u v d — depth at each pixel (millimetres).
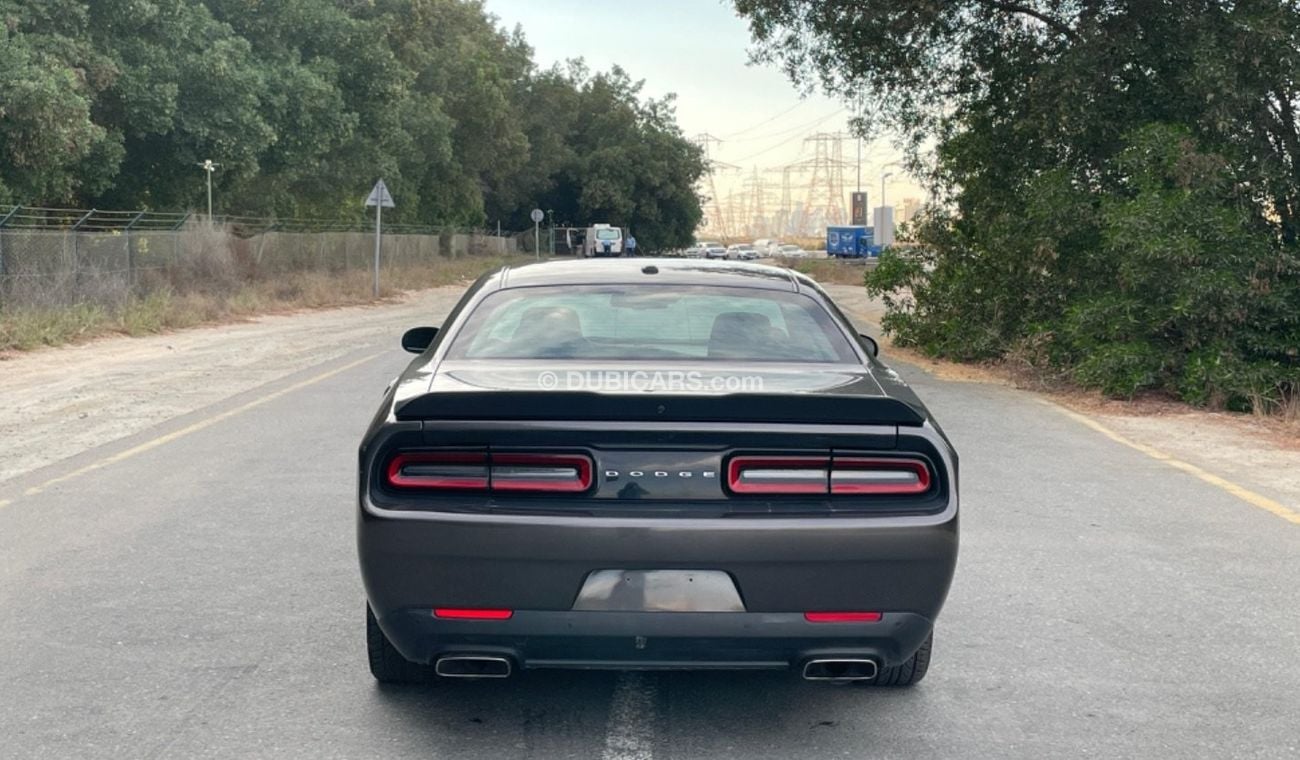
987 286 16562
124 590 5691
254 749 3916
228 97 27547
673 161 85125
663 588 3715
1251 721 4246
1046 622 5367
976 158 16672
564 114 79688
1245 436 10867
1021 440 10258
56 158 21141
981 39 16266
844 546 3717
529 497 3766
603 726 4156
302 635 5074
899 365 16406
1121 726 4191
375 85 36781
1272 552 6637
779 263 71688
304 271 31891
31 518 7109
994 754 3943
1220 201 13352
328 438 9797
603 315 4914
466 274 47000
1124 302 13234
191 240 26922
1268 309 13094
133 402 11852
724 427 3752
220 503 7504
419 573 3734
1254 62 13133
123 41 25344
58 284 20062
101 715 4191
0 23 20672
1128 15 14445
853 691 4527
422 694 4441
